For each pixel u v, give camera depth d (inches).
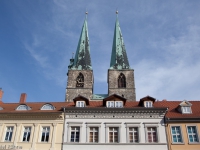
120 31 3481.8
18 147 1471.5
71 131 1529.3
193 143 1448.1
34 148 1465.3
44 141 1499.8
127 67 3107.8
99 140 1480.1
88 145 1462.8
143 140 1477.6
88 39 3454.7
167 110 1583.4
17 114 1581.0
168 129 1503.4
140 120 1542.8
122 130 1513.3
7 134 1545.3
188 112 1596.9
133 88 2925.7
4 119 1583.4
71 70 3085.6
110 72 3056.1
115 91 2910.9
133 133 1513.3
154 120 1540.4
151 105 1633.9
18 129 1540.4
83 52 3272.6
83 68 3112.7
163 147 1443.2
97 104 1742.1
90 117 1562.5
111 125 1530.5
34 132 1521.9
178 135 1489.9
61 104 1785.2
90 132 1523.1
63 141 1481.3
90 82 2997.0
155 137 1496.1
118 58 3193.9
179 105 1626.5
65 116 1572.3
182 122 1518.2
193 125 1504.7
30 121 1565.0
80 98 1697.8
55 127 1534.2
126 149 1444.4
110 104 1656.0
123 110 1569.9
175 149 1434.5
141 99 1667.1
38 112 1572.3
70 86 2957.7
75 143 1469.0
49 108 1667.1
